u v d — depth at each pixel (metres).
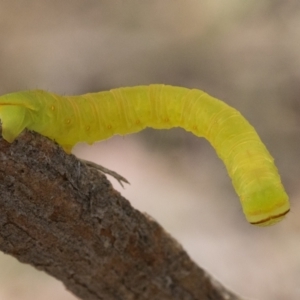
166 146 0.39
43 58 0.42
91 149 0.39
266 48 0.41
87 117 0.18
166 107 0.18
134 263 0.18
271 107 0.39
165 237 0.18
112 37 0.43
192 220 0.34
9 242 0.17
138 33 0.43
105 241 0.18
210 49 0.42
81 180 0.17
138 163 0.38
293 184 0.35
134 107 0.18
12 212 0.17
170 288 0.18
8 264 0.33
